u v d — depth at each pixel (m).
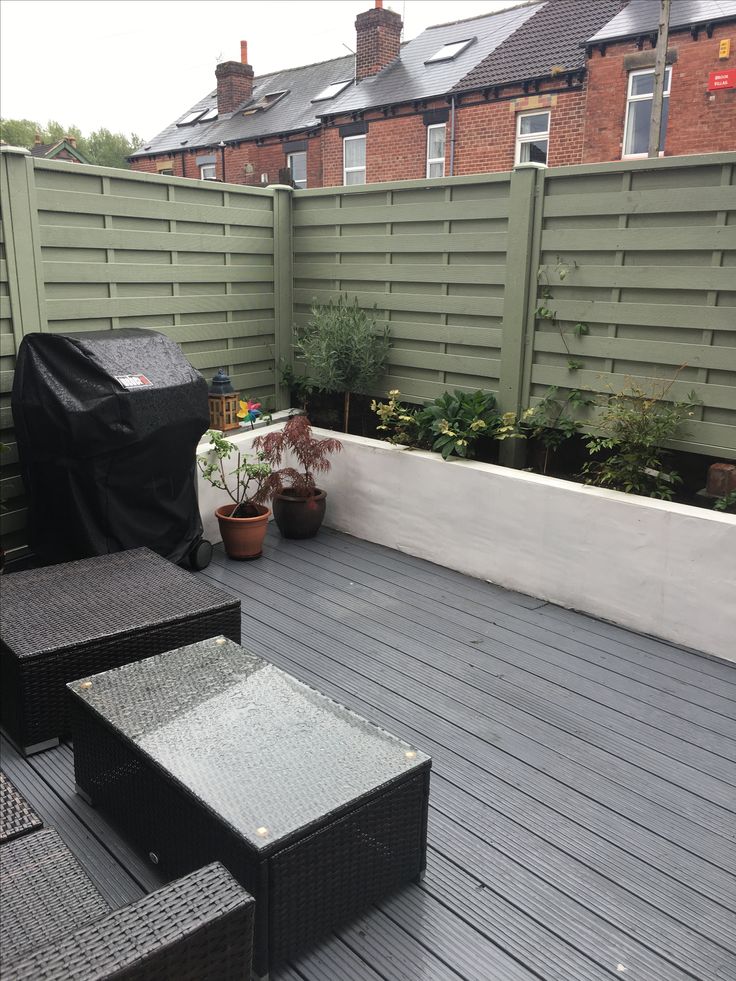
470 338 4.53
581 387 4.11
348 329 4.80
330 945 1.86
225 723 2.07
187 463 3.90
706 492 3.78
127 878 2.03
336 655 3.32
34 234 3.77
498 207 4.23
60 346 3.55
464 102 13.93
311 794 1.79
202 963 1.36
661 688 3.11
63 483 3.54
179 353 3.91
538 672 3.22
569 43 13.23
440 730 2.77
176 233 4.49
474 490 4.16
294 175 18.34
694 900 2.01
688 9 11.48
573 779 2.51
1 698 2.64
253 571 4.27
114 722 2.06
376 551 4.64
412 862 2.02
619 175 3.78
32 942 1.37
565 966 1.81
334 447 4.67
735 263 3.49
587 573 3.77
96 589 2.94
